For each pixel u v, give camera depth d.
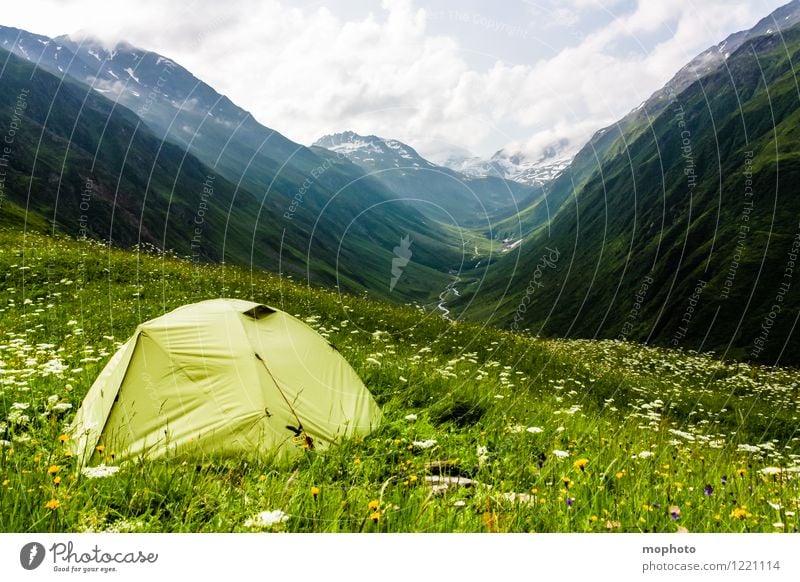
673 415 13.35
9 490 4.45
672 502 5.10
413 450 6.85
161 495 4.86
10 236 26.05
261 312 8.23
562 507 4.73
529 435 7.57
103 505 4.70
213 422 6.77
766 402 16.09
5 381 7.57
